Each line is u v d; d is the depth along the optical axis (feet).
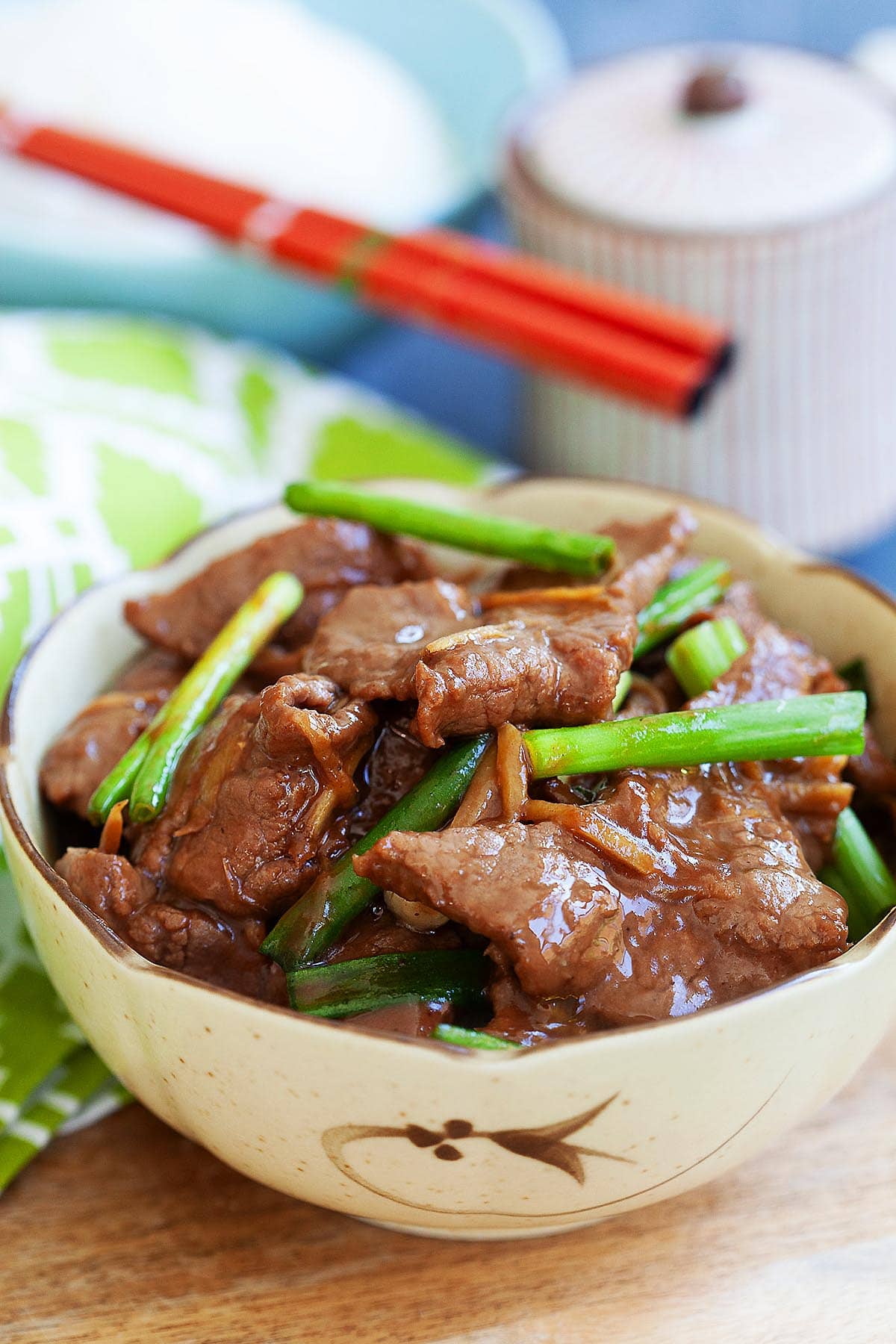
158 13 2.73
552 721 1.73
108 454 2.09
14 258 2.40
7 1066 1.85
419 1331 1.73
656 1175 1.68
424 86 3.09
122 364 2.27
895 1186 1.81
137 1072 1.72
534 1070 1.59
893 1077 1.88
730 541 1.94
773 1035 1.63
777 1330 1.73
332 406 2.35
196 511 2.11
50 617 1.98
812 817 1.76
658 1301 1.75
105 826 1.76
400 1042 1.59
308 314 2.51
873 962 1.65
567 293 2.19
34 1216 1.80
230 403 2.30
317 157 2.65
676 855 1.69
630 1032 1.60
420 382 2.80
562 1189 1.66
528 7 3.63
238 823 1.72
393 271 2.24
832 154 2.29
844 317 2.28
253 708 1.73
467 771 1.71
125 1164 1.83
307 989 1.69
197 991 1.62
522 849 1.66
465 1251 1.78
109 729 1.82
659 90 2.41
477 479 2.31
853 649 1.90
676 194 2.27
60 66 2.64
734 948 1.68
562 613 1.78
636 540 1.87
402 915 1.71
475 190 2.52
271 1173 1.71
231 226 2.32
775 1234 1.78
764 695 1.78
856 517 2.45
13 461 2.03
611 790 1.71
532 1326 1.73
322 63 2.81
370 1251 1.78
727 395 2.32
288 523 1.97
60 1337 1.73
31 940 1.93
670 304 2.28
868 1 3.65
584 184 2.31
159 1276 1.76
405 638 1.77
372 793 1.74
